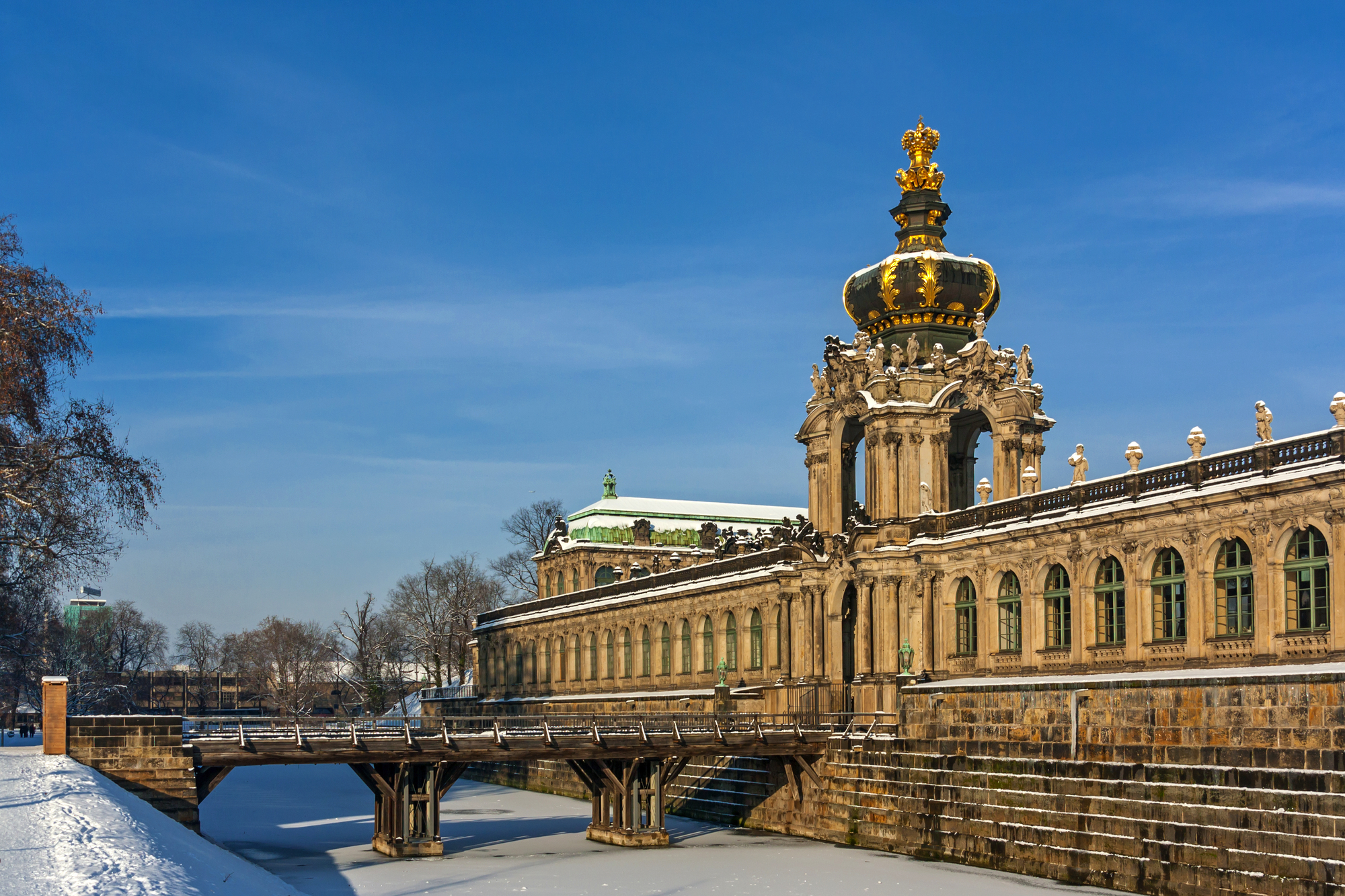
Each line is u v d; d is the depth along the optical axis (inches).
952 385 3201.3
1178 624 2407.7
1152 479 2474.2
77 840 1571.1
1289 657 2164.1
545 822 3545.8
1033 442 3245.6
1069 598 2669.8
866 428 3240.7
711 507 6156.5
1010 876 2397.9
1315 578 2149.4
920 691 2800.2
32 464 2721.5
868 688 3046.3
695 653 4165.8
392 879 2503.7
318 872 2608.3
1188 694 2133.4
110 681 7234.3
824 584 3417.8
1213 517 2316.7
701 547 5689.0
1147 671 2418.8
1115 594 2559.1
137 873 1422.2
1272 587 2199.8
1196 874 2068.2
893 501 3149.6
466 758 2829.7
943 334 3398.1
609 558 5767.7
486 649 5999.0
